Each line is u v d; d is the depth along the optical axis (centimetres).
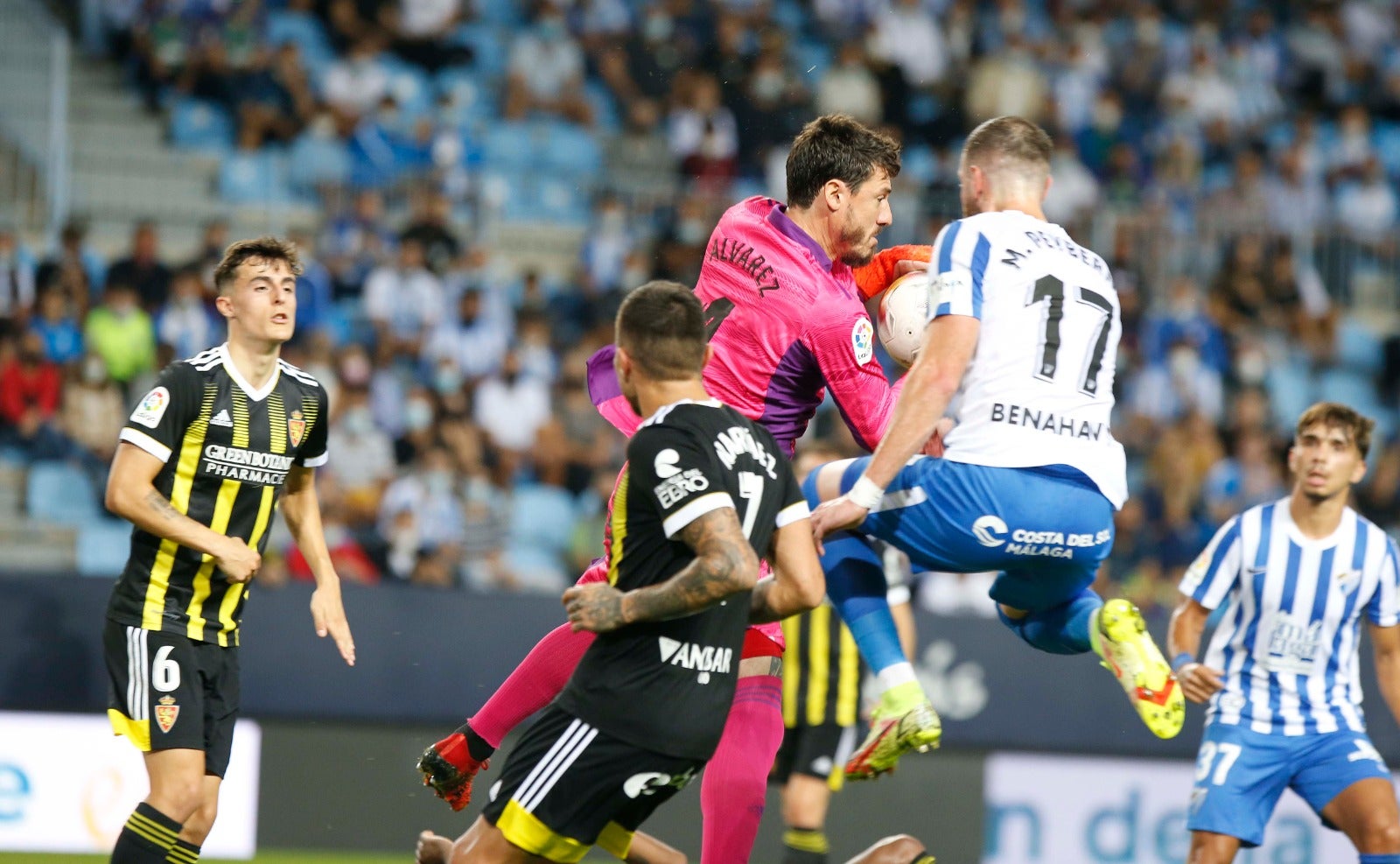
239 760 2803
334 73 5069
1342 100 5947
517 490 3862
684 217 4578
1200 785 1938
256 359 1770
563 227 4772
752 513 1349
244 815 2795
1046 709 2980
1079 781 2972
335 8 5291
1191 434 4241
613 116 5234
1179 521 4056
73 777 2734
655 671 1360
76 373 3781
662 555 1355
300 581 2886
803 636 2395
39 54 4719
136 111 4931
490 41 5353
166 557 1723
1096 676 3005
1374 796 1870
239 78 4944
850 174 1579
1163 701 1400
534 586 3600
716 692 1384
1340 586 1933
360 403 3844
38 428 3725
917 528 1448
